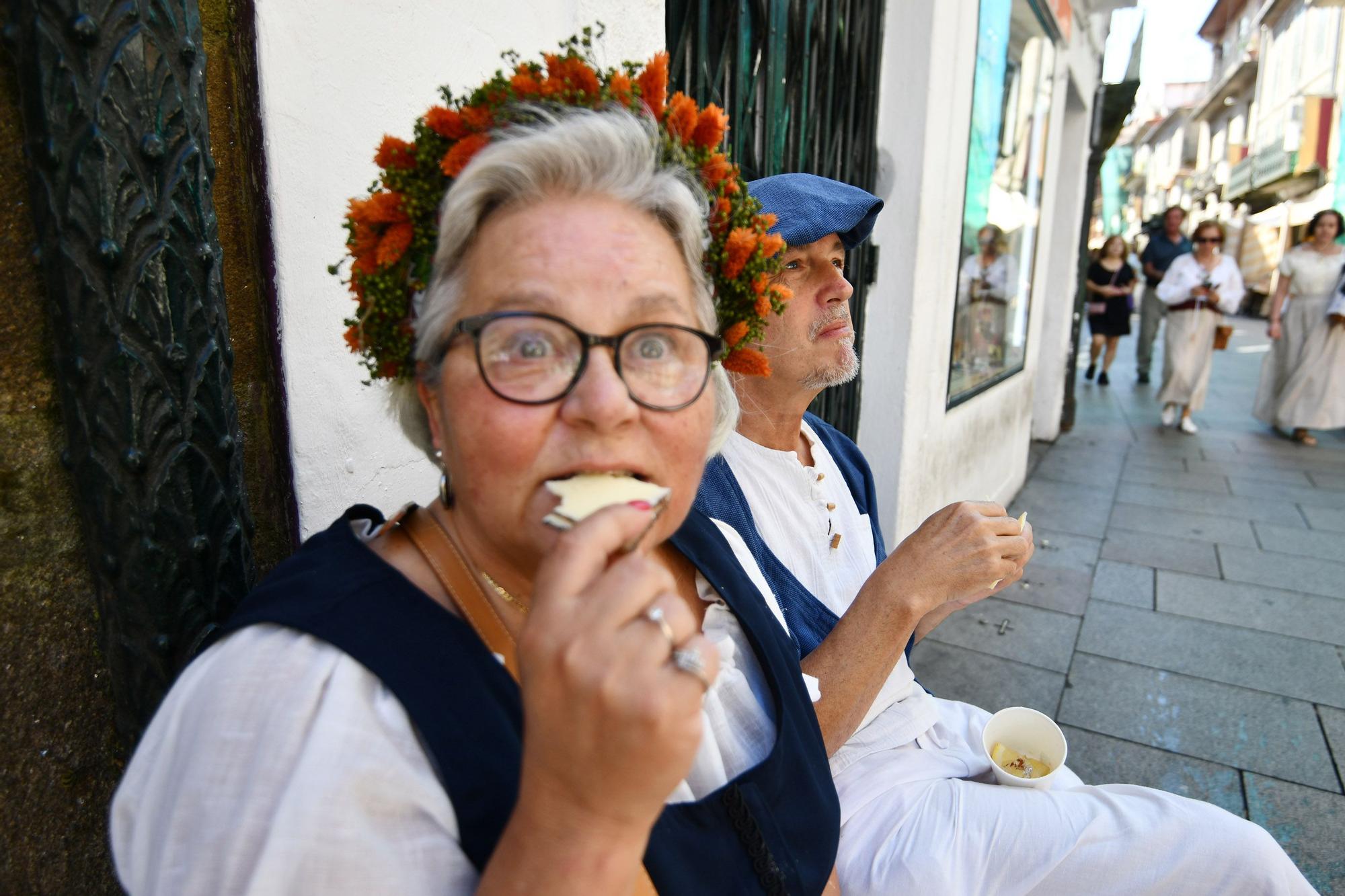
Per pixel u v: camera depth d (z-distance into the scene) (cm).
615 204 75
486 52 133
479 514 75
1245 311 2108
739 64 212
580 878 55
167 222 86
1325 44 1694
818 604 144
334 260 115
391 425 130
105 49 79
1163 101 3912
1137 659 311
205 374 93
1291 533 454
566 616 54
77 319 82
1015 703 280
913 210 305
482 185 72
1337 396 641
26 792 91
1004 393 480
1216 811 127
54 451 89
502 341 71
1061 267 686
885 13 296
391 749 64
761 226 91
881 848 131
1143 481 571
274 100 104
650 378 76
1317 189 1691
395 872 61
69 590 92
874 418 325
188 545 93
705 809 84
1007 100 412
